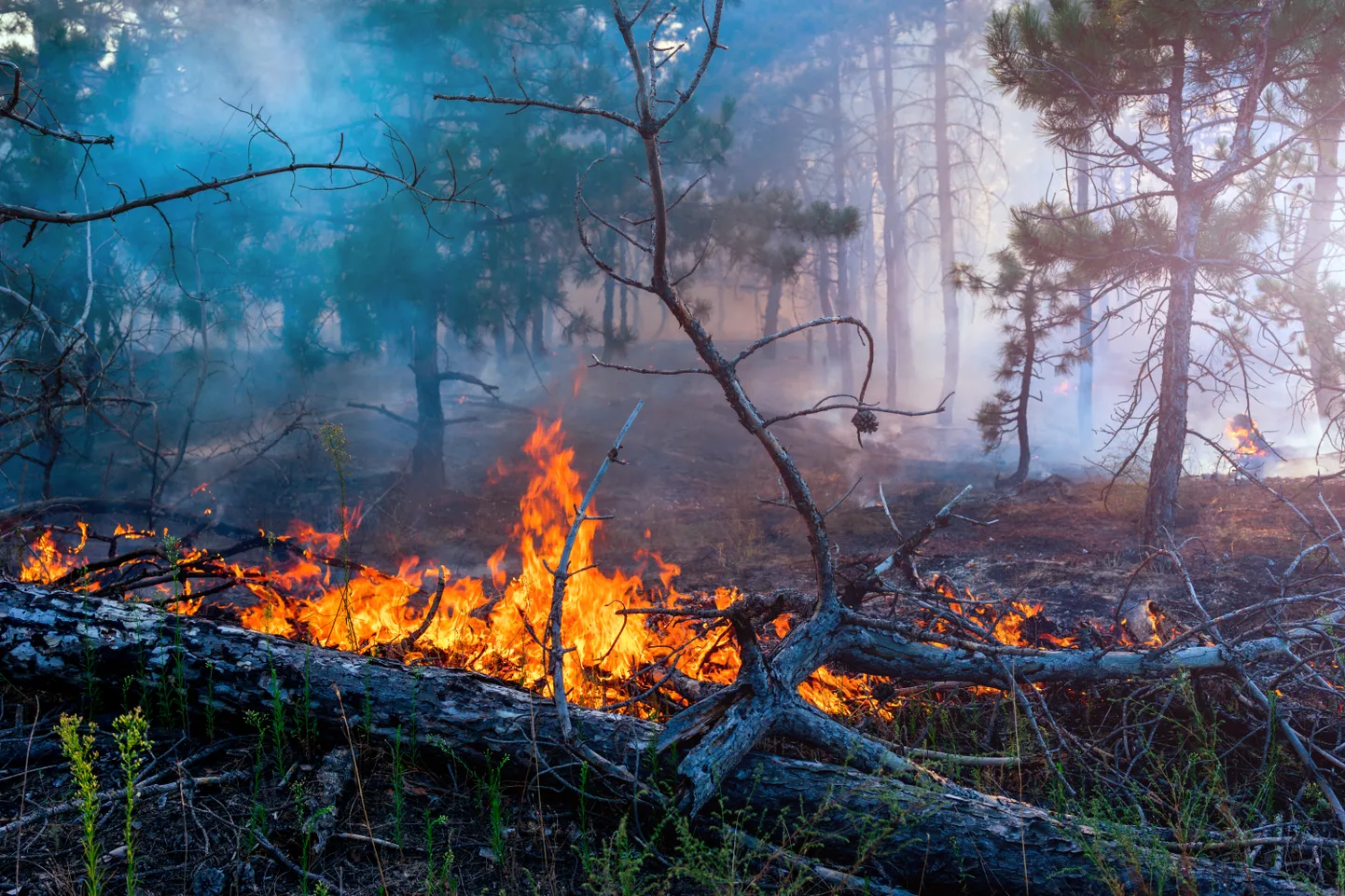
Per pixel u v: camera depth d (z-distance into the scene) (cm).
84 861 266
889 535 1010
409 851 290
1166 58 868
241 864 271
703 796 298
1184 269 852
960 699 440
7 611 348
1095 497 1132
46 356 898
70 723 244
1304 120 921
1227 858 304
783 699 338
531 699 335
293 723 331
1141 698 416
